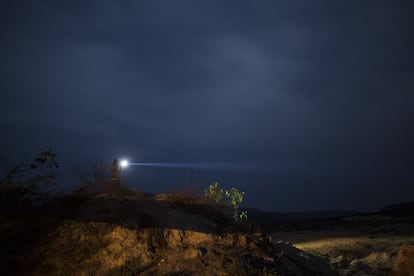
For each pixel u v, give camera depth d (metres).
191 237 7.79
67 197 8.71
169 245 7.53
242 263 6.81
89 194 9.02
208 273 6.43
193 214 8.88
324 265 10.11
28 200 8.36
